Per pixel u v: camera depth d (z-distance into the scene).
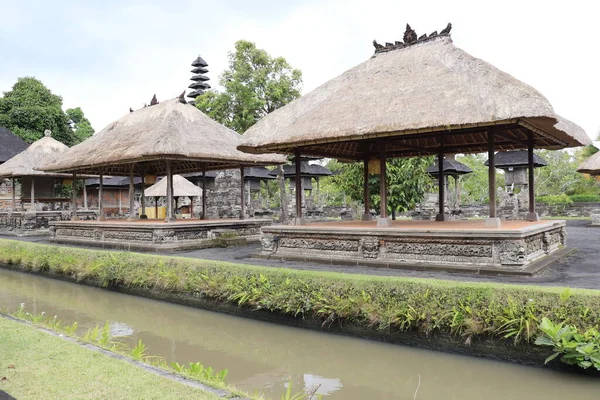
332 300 6.93
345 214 28.97
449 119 8.43
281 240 11.59
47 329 6.11
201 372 4.63
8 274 14.11
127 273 10.58
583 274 8.16
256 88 27.66
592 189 36.44
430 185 22.81
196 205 29.30
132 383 3.95
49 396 3.64
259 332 7.60
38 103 35.69
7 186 29.66
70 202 28.77
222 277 8.70
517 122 8.12
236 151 15.41
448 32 10.83
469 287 6.02
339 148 13.57
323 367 6.28
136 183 35.81
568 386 4.94
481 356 5.66
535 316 5.36
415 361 6.00
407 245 9.52
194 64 38.38
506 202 25.78
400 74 10.59
